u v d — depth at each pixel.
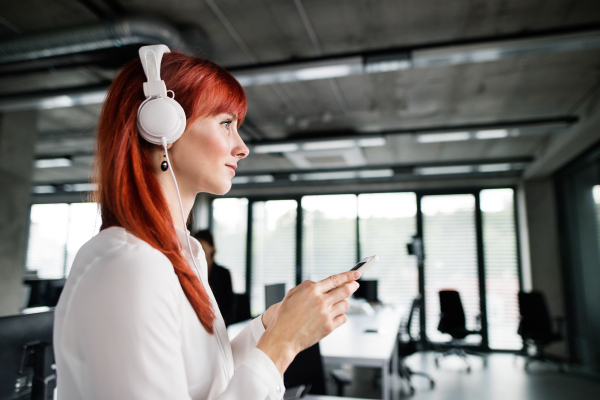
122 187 0.54
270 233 7.88
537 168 6.05
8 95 3.42
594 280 5.29
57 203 8.66
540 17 2.73
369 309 4.75
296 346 0.54
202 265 0.67
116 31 2.45
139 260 0.46
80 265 0.49
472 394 4.45
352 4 2.60
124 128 0.56
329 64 3.03
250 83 3.26
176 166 0.62
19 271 4.12
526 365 5.52
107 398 0.41
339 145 5.13
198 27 2.83
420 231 7.20
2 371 0.87
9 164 4.04
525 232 6.61
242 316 4.73
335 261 7.50
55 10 2.69
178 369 0.46
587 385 4.77
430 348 6.78
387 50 2.93
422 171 6.66
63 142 5.36
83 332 0.43
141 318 0.43
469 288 6.83
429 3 2.59
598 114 3.91
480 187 7.07
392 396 4.18
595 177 5.06
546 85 3.80
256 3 2.59
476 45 2.80
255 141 5.18
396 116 4.59
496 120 4.69
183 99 0.60
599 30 2.64
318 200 7.80
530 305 5.72
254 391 0.49
